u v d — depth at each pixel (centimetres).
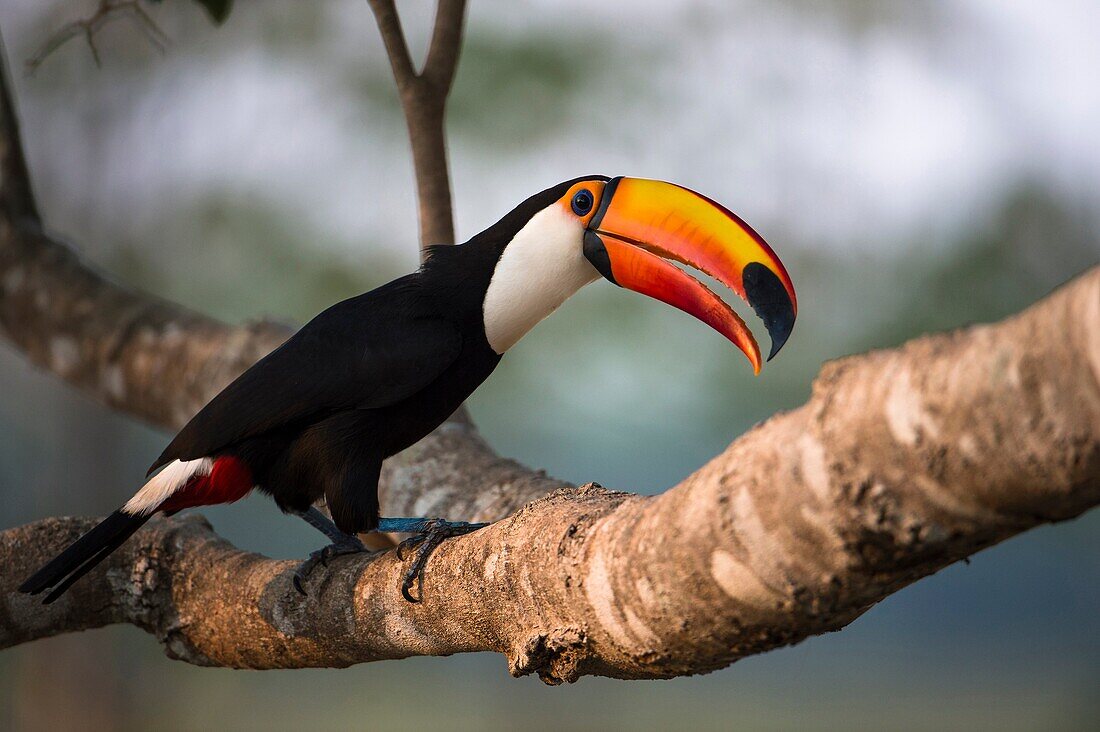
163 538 748
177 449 802
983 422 372
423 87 955
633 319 1566
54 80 1894
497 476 870
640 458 2580
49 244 1172
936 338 396
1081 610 3609
